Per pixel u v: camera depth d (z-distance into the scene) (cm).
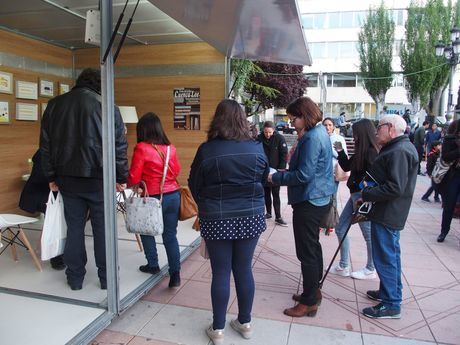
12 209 530
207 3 323
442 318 316
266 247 489
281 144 593
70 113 312
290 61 553
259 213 267
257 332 291
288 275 402
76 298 326
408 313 324
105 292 338
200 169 256
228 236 257
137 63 602
